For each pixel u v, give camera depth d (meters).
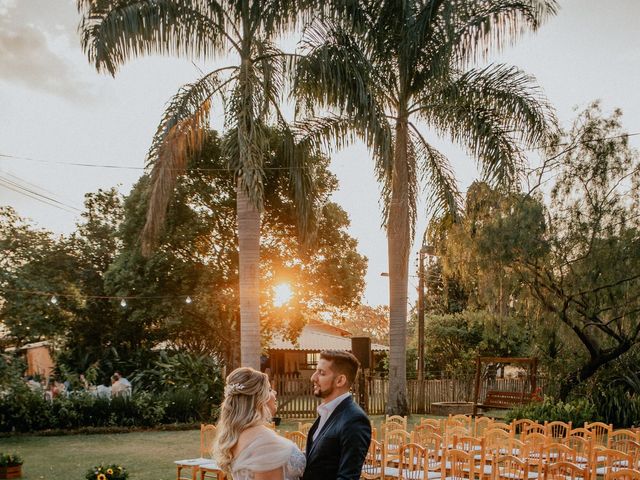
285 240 25.12
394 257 18.14
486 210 19.78
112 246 32.47
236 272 25.20
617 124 19.25
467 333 32.25
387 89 18.38
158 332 29.64
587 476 7.90
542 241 18.59
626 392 20.80
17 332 24.42
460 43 17.36
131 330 29.66
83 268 32.16
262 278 25.30
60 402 18.48
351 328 60.31
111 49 14.84
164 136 15.31
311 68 15.37
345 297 25.97
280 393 22.47
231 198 24.27
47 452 14.86
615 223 18.91
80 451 15.02
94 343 30.12
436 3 17.23
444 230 20.11
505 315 21.23
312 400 22.83
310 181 18.02
